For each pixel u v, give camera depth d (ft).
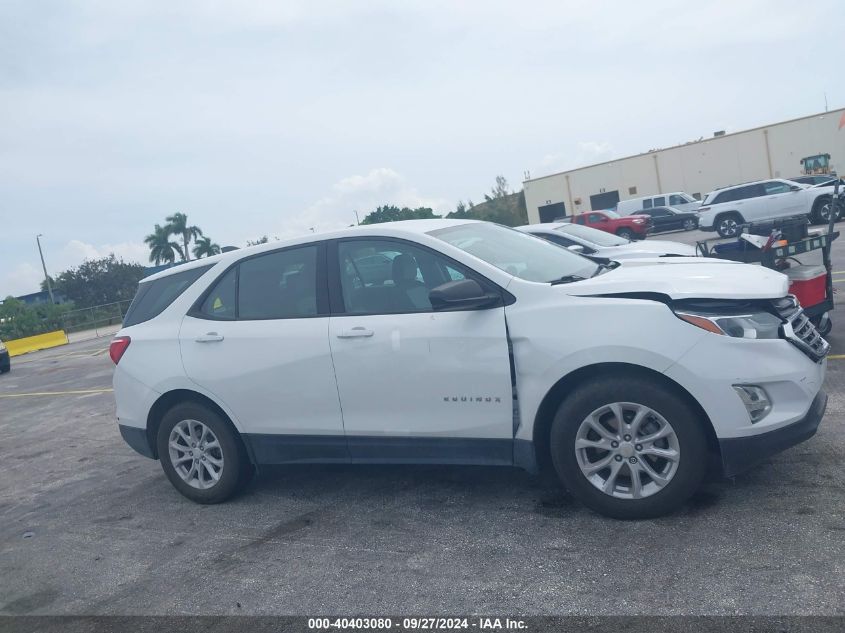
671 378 13.12
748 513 13.52
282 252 17.13
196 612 12.92
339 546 14.71
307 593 12.97
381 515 15.97
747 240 23.39
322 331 16.01
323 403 16.11
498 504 15.64
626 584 11.71
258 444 17.16
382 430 15.60
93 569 15.51
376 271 15.99
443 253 15.40
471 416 14.73
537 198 155.94
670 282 13.85
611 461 13.87
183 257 202.08
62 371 61.16
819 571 11.29
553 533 13.87
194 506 18.42
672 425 13.29
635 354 13.21
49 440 29.89
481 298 14.23
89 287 197.98
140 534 17.10
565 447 14.03
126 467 23.49
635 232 101.65
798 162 127.85
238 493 18.29
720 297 13.24
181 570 14.78
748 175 132.77
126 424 18.90
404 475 18.31
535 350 13.93
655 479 13.61
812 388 13.32
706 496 14.46
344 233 16.58
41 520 19.33
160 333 18.22
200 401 17.80
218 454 17.98
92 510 19.48
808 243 23.25
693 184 138.62
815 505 13.46
